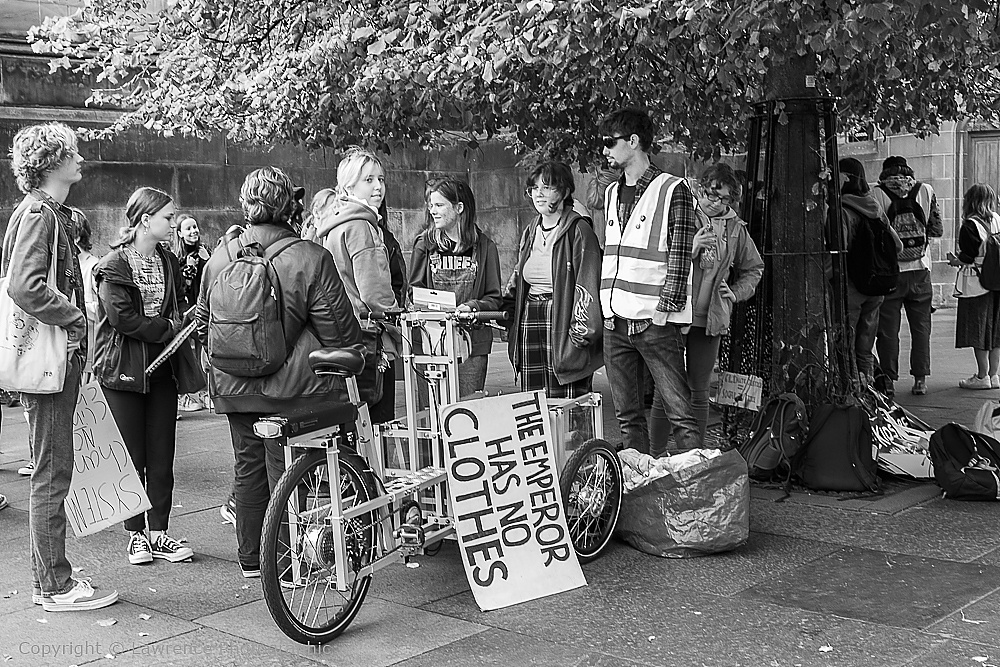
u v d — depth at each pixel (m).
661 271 5.85
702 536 5.24
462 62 6.30
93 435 5.14
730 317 7.35
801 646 4.16
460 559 5.36
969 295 10.21
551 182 6.06
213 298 4.75
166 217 5.49
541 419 5.08
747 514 5.34
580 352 6.09
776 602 4.64
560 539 4.96
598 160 8.95
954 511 6.01
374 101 7.81
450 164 16.19
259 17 8.21
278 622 4.15
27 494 7.02
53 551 4.73
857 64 7.40
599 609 4.63
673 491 5.29
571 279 6.09
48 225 4.49
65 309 4.48
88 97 12.36
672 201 5.80
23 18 11.95
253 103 7.88
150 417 5.46
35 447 4.70
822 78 7.38
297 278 4.72
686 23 5.75
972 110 9.58
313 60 7.29
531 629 4.43
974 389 10.29
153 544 5.48
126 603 4.85
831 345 7.09
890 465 6.72
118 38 9.40
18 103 11.88
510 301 6.47
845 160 8.98
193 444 8.56
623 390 6.14
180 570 5.32
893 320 9.86
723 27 5.96
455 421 4.82
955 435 6.37
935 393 10.12
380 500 4.52
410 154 15.67
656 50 6.95
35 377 4.50
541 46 6.05
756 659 4.05
